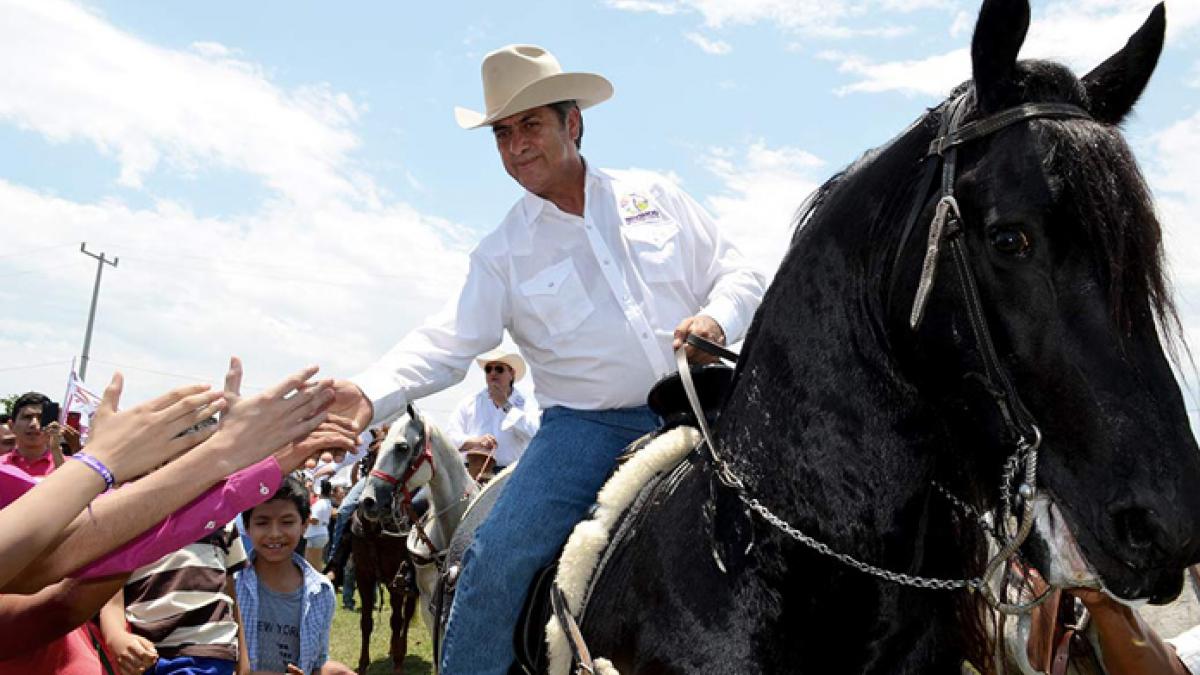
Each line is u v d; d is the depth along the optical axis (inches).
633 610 95.1
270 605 185.5
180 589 145.6
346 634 463.8
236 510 89.3
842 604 84.4
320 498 551.8
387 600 597.6
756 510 87.3
